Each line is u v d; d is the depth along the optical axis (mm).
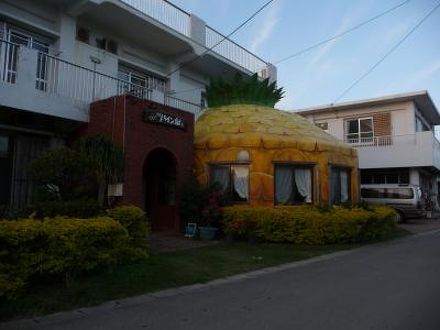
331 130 32719
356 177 19125
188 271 9352
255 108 18359
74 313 6547
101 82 14742
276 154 16094
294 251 12430
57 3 15023
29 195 13500
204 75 22609
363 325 5762
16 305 6570
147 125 13445
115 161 11914
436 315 6203
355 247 13805
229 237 13977
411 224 23984
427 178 33500
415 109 30641
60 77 13531
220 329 5684
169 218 15477
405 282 8500
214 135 16500
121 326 5887
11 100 11430
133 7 16406
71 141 13867
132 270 8766
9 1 13938
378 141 29969
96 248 8320
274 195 15891
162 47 19281
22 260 7121
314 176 16734
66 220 8234
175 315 6383
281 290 7930
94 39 16797
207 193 14852
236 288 8188
